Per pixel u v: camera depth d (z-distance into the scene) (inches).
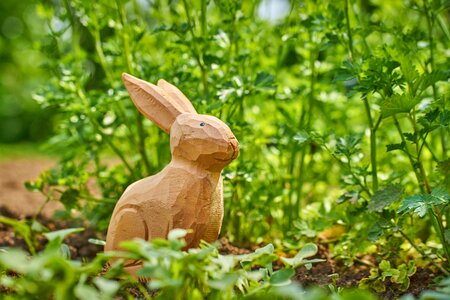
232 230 39.1
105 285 24.8
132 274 30.4
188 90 37.8
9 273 30.9
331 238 37.7
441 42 39.8
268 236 39.5
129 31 39.2
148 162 39.3
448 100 33.4
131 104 39.7
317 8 37.9
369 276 33.0
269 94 39.8
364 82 32.0
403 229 33.9
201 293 27.5
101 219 39.4
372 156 34.6
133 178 39.3
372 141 34.4
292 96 40.3
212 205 30.5
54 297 27.8
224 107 37.5
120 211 30.5
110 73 41.0
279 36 39.5
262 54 41.6
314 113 43.5
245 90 35.8
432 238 36.0
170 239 26.2
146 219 30.2
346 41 36.2
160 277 25.4
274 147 41.1
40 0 40.6
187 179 30.1
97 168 40.7
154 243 26.1
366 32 36.0
